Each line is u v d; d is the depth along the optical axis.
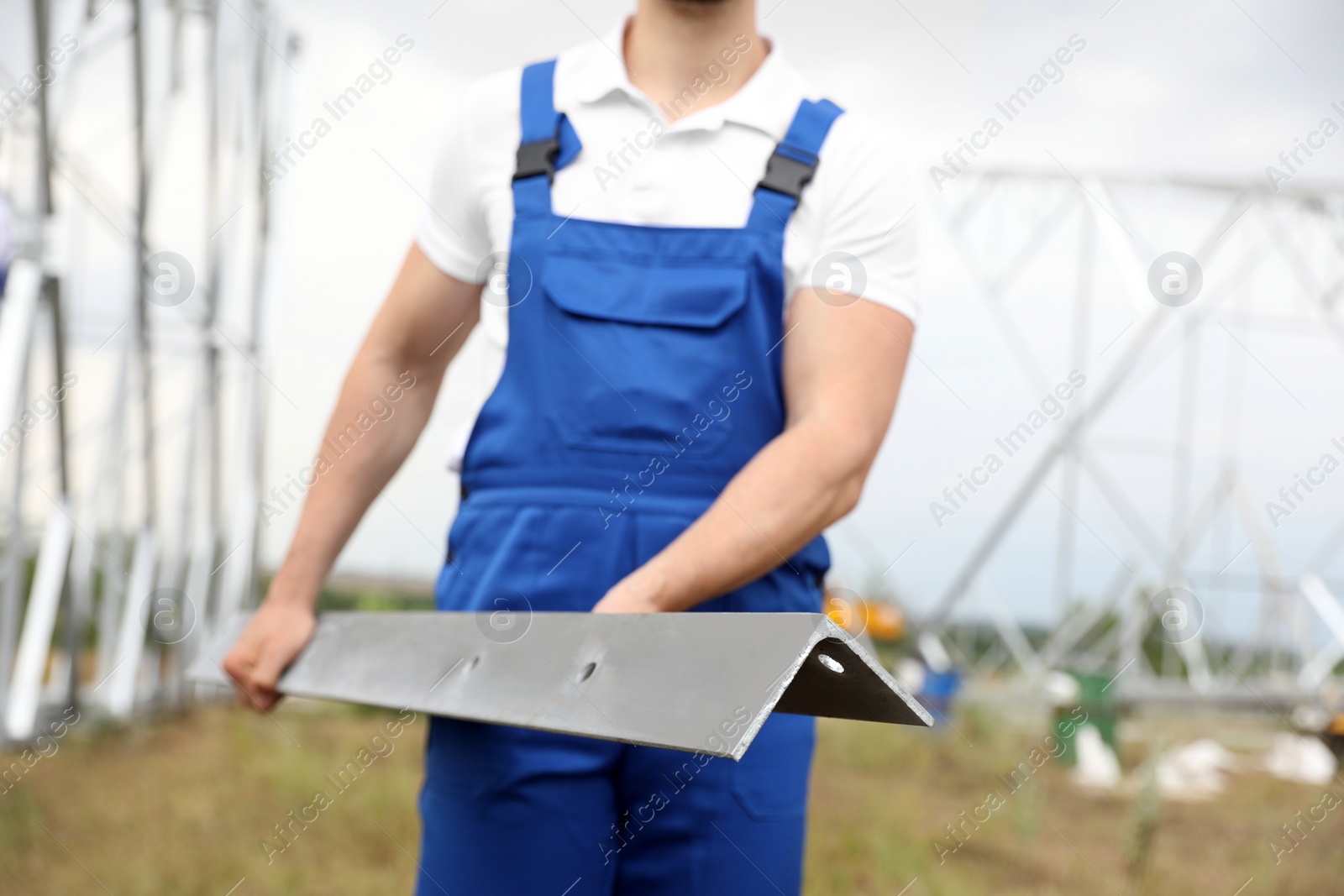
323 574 1.63
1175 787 7.31
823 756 6.98
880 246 1.41
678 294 1.37
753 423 1.37
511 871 1.33
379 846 3.97
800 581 1.44
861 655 0.88
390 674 1.33
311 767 5.11
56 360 5.68
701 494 1.36
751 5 1.49
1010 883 4.17
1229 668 13.31
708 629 0.96
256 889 3.46
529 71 1.52
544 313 1.39
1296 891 4.46
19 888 3.35
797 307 1.39
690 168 1.41
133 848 3.82
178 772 5.19
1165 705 11.47
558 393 1.38
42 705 6.34
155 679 7.48
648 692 0.95
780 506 1.24
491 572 1.37
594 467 1.36
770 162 1.40
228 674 1.60
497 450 1.40
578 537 1.35
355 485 1.64
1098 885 4.25
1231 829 5.72
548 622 1.17
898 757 7.03
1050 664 11.88
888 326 1.38
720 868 1.34
